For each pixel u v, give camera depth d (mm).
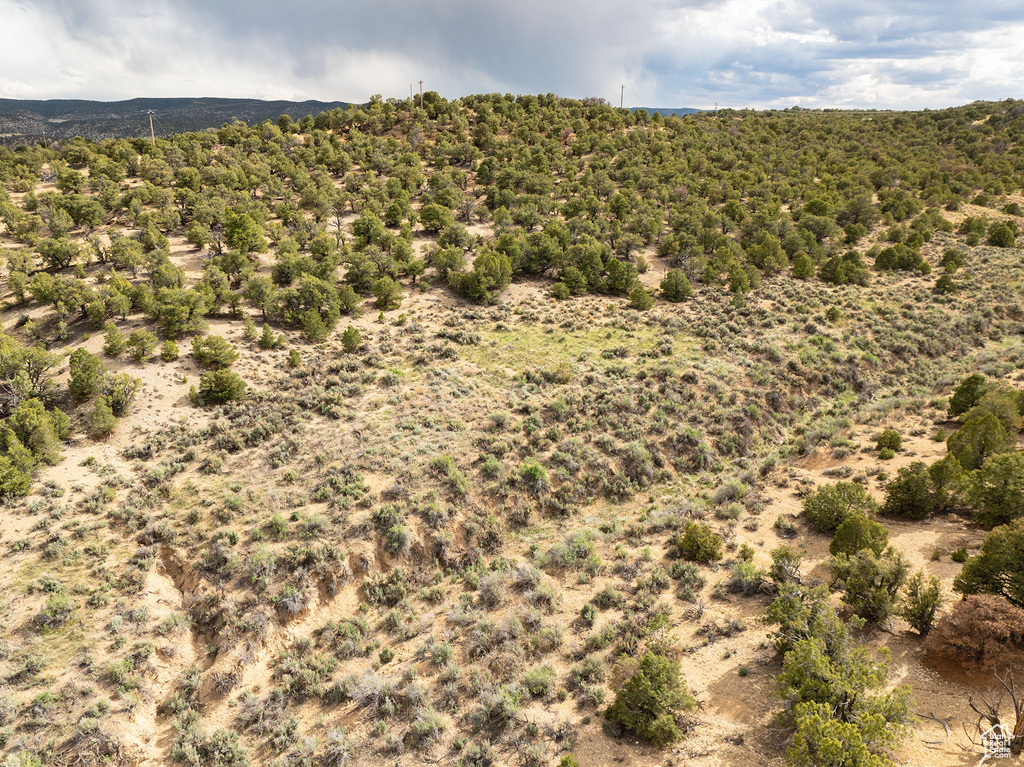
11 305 55688
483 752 19891
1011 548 21938
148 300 52938
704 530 30344
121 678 22922
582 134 146000
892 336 59219
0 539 28578
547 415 41938
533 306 67250
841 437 42656
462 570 30391
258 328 55844
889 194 118938
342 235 83500
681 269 78250
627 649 23656
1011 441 35531
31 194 82812
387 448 36906
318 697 23453
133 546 29156
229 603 26062
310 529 29875
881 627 23297
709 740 19203
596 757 19266
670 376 48188
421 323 60625
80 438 37469
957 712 18797
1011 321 65750
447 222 88875
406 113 149875
